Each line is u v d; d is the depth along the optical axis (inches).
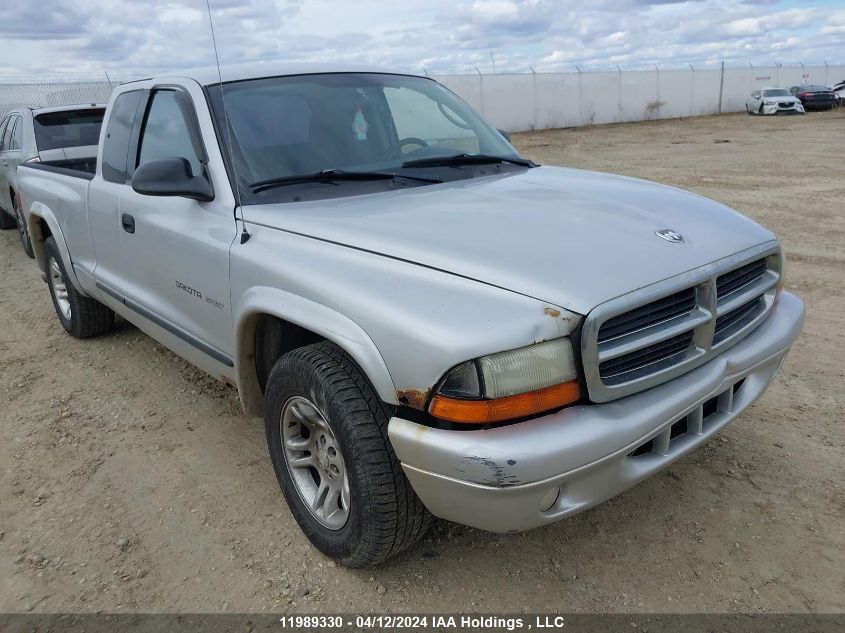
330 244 99.1
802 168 537.3
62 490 129.0
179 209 127.8
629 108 1456.7
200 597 100.7
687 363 91.5
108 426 153.4
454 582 101.9
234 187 116.7
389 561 106.3
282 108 128.6
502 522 82.0
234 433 148.2
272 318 111.0
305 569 105.7
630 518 114.6
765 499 117.7
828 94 1376.7
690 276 89.9
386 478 89.7
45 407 163.9
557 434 79.1
